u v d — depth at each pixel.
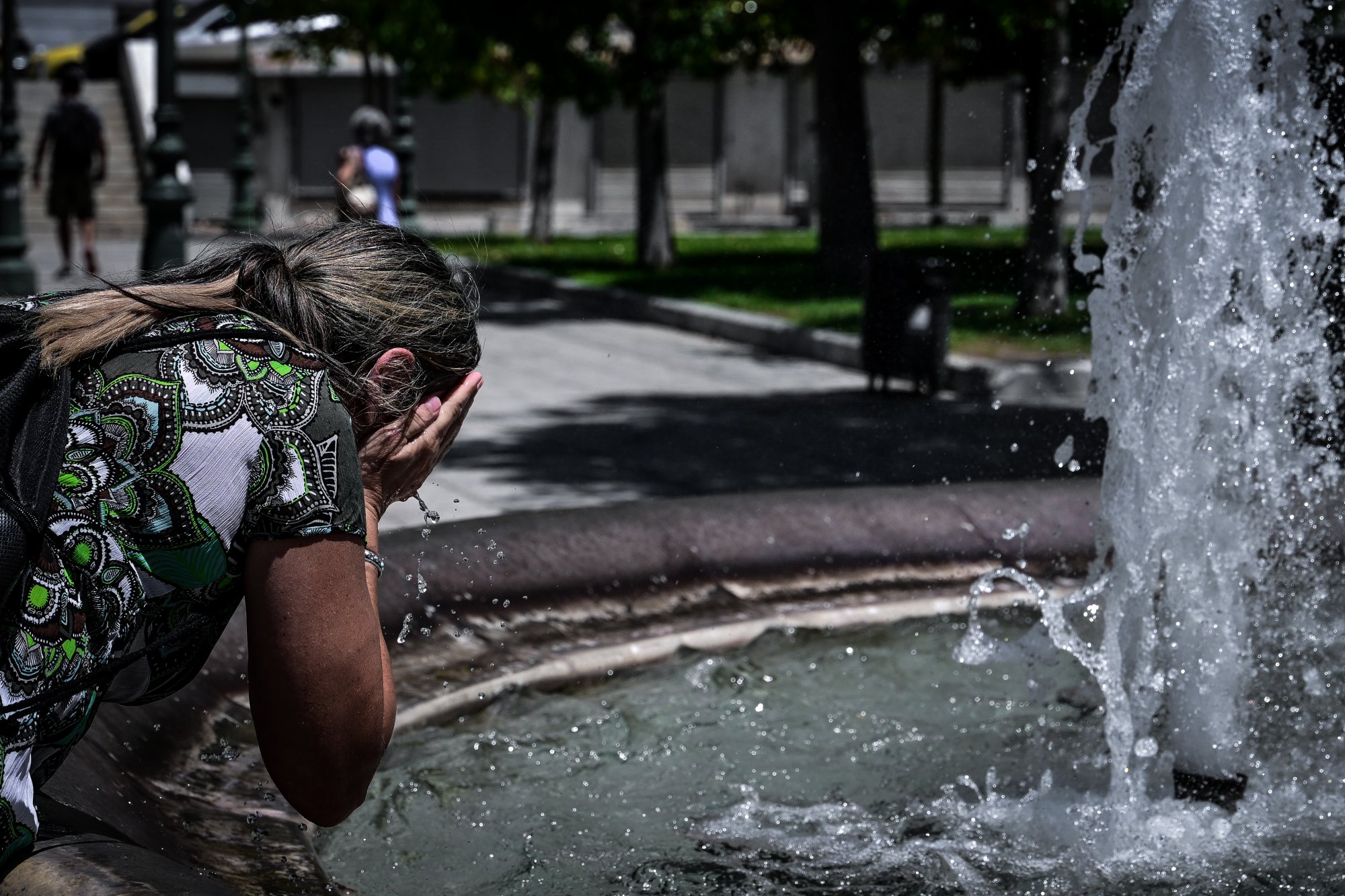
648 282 17.61
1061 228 12.81
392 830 2.76
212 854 2.35
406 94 22.31
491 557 3.69
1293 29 3.48
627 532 3.95
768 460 7.97
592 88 20.14
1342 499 3.74
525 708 3.38
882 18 17.08
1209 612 3.23
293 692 1.66
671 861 2.67
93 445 1.57
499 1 19.02
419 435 1.85
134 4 36.34
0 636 1.52
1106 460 3.45
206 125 31.39
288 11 24.78
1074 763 3.22
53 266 18.73
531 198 32.66
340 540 1.64
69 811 1.87
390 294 1.80
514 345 13.32
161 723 2.78
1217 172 3.42
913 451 8.20
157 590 1.62
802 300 14.97
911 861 2.71
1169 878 2.67
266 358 1.65
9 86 14.43
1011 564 4.29
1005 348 11.20
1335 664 3.63
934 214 29.66
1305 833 2.89
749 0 20.69
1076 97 13.04
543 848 2.71
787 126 33.28
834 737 3.34
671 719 3.40
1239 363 3.43
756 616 3.94
